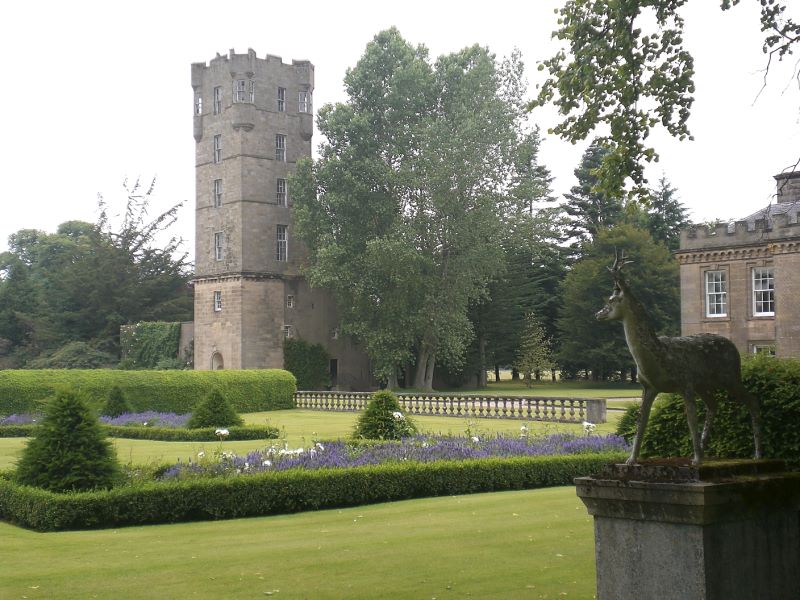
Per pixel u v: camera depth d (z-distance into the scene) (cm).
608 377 6869
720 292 4288
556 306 7188
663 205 7075
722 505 582
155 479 1368
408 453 1594
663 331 6184
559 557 939
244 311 5700
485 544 1010
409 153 5531
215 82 5922
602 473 643
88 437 1320
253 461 1457
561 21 1145
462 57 5588
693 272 4366
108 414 3209
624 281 649
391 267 5178
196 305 6016
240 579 860
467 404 3412
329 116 5450
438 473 1458
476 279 5516
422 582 837
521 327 6581
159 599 791
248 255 5741
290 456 1493
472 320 6469
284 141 5975
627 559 622
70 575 889
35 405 3588
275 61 5925
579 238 7412
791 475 641
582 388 6419
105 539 1098
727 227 4222
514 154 5419
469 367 6594
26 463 1315
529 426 2812
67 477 1277
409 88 5450
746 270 4166
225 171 5844
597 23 1115
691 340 666
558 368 7219
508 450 1675
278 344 5850
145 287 7081
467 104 5359
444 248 5441
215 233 5919
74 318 6931
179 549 1020
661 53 1129
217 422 2703
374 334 5344
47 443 1312
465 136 5131
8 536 1134
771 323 4069
